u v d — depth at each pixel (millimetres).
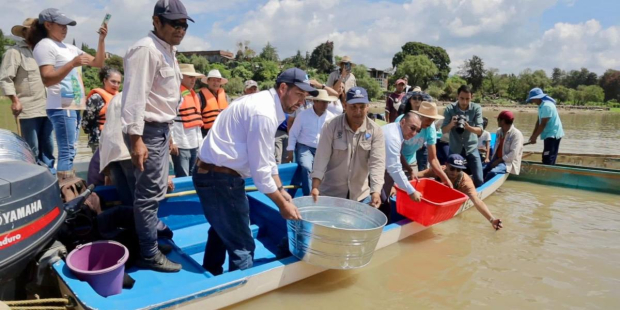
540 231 4879
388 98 8273
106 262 2748
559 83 93250
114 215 3055
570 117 37688
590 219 5473
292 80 2619
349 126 3736
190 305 2566
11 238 2078
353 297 3164
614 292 3396
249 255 3020
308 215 3553
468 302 3172
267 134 2584
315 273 3324
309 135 5074
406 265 3766
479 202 4797
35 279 2516
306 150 5086
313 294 3158
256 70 61375
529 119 31312
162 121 2654
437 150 6770
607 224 5258
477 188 5949
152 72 2490
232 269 3002
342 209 3578
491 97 73625
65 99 3961
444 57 85750
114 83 4656
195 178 2822
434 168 4809
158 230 3346
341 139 3752
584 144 14648
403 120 4059
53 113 3930
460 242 4391
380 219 3254
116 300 2322
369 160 3816
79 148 8703
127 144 2564
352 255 3021
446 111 6512
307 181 4934
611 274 3734
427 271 3668
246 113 2605
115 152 3072
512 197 6641
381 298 3176
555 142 7992
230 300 2779
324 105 5027
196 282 2668
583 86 74688
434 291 3322
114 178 3375
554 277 3641
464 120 6141
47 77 3596
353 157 3818
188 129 5043
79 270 2404
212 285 2656
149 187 2719
